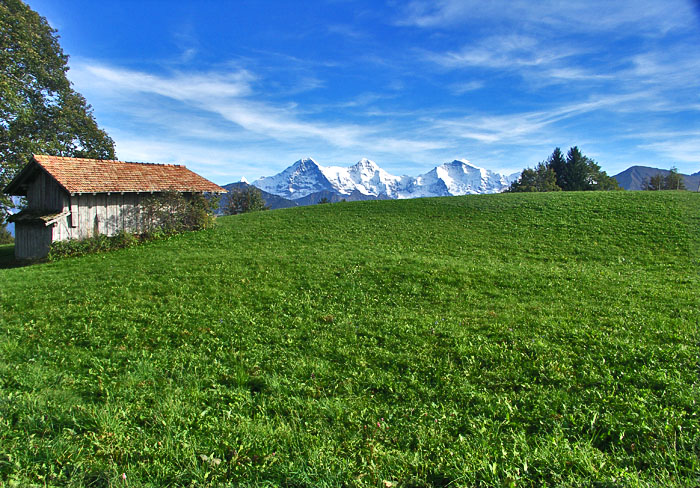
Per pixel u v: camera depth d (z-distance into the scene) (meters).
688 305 10.80
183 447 5.29
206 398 6.82
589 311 10.59
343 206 38.25
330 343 9.16
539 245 20.98
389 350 8.69
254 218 34.53
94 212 25.81
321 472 4.82
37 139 40.34
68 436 5.57
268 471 4.86
